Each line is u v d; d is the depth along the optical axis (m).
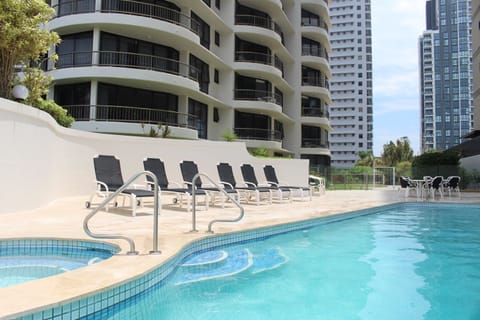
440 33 111.56
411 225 8.51
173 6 21.20
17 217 6.58
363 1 90.75
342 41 91.31
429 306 3.26
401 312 3.11
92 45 18.83
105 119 18.48
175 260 4.02
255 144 26.16
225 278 4.08
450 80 109.38
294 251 5.58
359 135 89.25
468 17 108.38
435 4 128.62
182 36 19.80
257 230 6.08
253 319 2.95
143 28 18.66
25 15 9.45
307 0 35.44
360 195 17.27
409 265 4.76
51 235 4.82
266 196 13.30
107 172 8.56
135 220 6.52
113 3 19.09
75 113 18.81
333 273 4.36
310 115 35.66
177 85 19.55
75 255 4.64
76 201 9.45
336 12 92.00
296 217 7.61
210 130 24.48
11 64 9.63
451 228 8.07
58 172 9.70
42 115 8.05
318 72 37.28
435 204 13.33
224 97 25.75
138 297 3.12
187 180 9.85
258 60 28.84
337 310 3.16
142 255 3.84
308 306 3.25
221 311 3.12
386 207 11.66
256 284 3.89
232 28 25.91
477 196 17.12
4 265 4.19
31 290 2.64
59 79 18.34
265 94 28.69
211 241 5.19
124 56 19.42
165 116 20.98
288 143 34.41
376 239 6.63
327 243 6.23
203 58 23.48
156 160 9.63
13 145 7.00
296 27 35.03
